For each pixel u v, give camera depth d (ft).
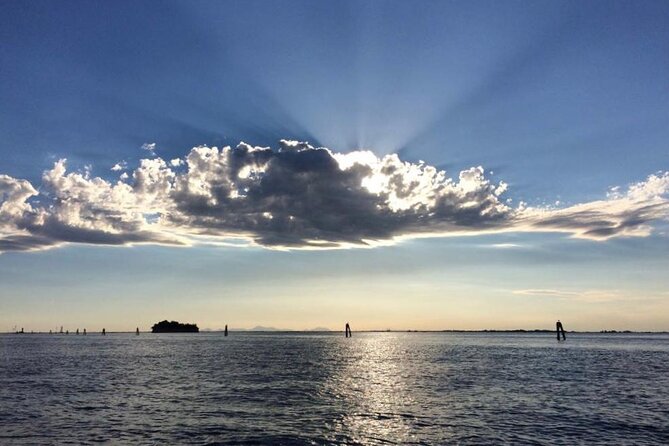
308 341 613.11
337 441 85.97
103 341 603.67
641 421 101.86
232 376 181.27
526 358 285.23
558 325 585.22
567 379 174.50
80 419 101.91
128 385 154.51
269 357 287.89
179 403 120.98
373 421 101.55
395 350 379.55
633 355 317.83
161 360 261.44
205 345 465.88
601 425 98.12
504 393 139.95
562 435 90.22
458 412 111.24
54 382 162.09
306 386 153.58
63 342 567.18
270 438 87.56
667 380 172.14
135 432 91.09
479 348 417.90
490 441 86.22
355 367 221.25
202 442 84.64
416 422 100.73
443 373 195.72
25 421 100.01
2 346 447.83
